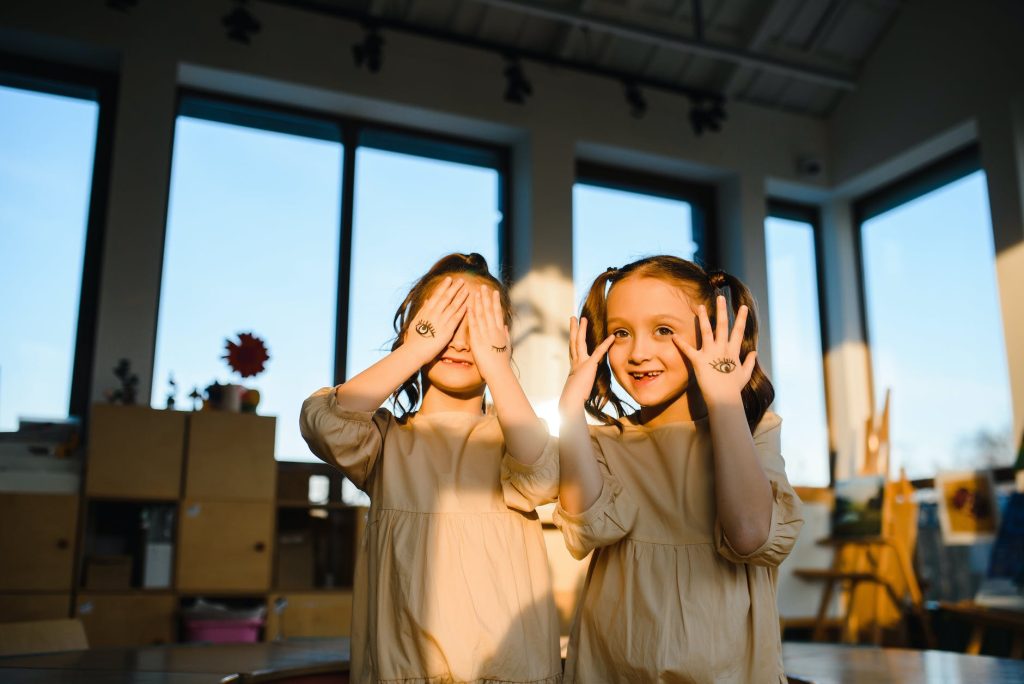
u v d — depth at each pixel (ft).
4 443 12.26
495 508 3.71
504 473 3.67
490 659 3.46
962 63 16.34
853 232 19.31
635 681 3.37
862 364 18.67
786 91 18.89
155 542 12.17
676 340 3.49
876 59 18.29
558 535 12.06
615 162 18.02
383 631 3.52
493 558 3.62
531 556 3.77
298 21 15.47
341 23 15.80
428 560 3.55
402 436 3.84
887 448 14.58
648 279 3.66
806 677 4.79
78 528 11.80
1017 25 15.39
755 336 3.85
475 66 16.62
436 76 16.28
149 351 13.55
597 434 3.81
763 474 3.31
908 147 17.31
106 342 13.32
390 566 3.59
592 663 3.55
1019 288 14.85
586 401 3.87
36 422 12.55
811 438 18.37
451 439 3.79
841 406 18.54
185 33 14.70
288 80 15.19
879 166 17.99
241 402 13.16
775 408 18.13
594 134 17.28
